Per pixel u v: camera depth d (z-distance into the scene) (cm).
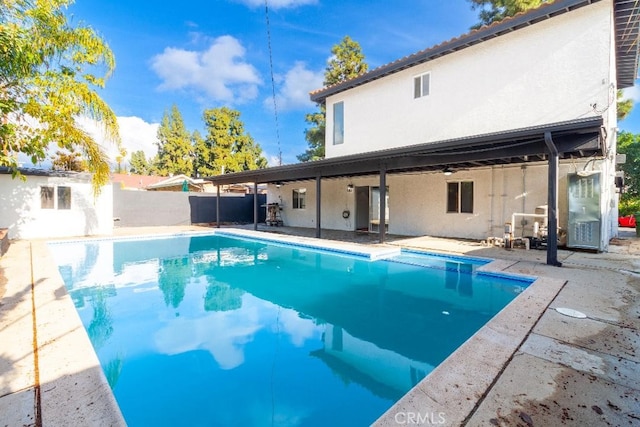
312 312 562
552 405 231
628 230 1580
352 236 1316
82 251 1107
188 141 4253
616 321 384
